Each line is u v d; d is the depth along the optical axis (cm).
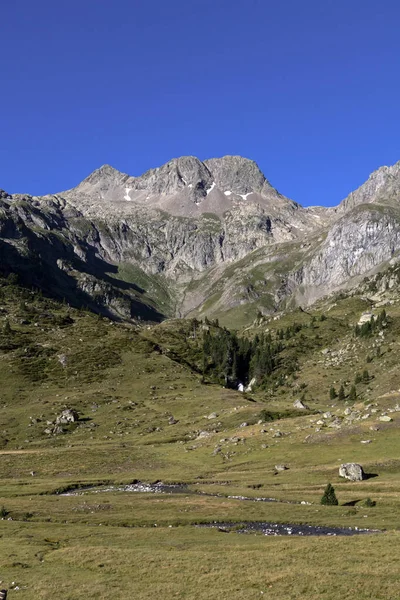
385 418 12038
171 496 8575
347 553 4491
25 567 4656
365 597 3525
